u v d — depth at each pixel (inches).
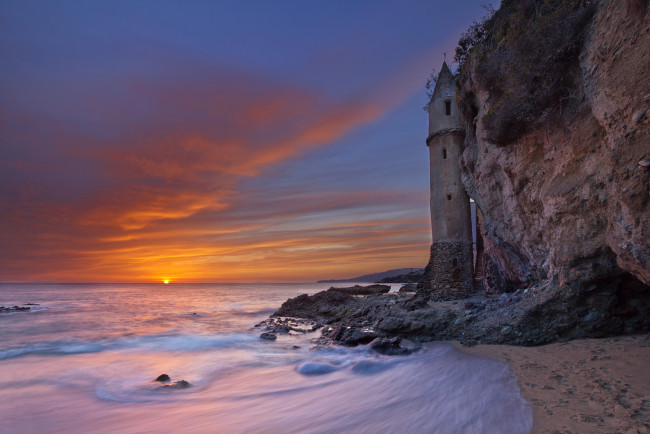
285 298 2377.0
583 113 335.3
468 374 311.4
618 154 248.7
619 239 264.8
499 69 496.7
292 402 303.6
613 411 191.0
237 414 279.7
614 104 255.8
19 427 273.1
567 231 361.7
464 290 717.3
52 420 285.4
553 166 392.2
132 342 652.7
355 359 439.2
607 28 278.4
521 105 409.1
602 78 276.2
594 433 171.8
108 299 2182.6
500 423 204.7
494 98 532.4
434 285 738.2
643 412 184.2
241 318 1081.4
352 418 249.4
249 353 546.9
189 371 446.0
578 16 322.3
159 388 370.3
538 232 438.6
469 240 745.6
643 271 254.7
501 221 553.9
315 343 584.4
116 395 350.6
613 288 344.5
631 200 239.3
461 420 219.6
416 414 241.6
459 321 459.5
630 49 247.9
